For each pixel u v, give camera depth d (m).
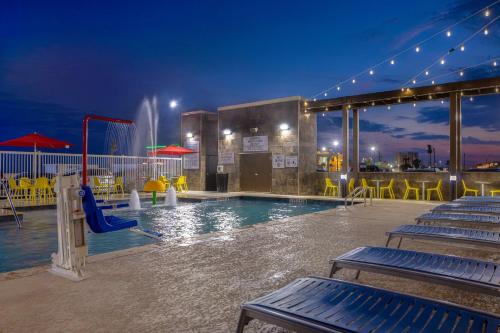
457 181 11.36
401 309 1.71
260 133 16.06
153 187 12.34
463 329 1.50
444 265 2.53
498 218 4.75
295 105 14.94
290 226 6.14
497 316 1.60
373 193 13.41
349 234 5.39
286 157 15.18
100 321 2.30
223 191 16.33
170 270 3.46
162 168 18.09
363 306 1.74
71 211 3.22
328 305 1.76
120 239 6.36
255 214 10.14
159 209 11.16
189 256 4.02
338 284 2.06
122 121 4.12
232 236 5.21
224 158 17.38
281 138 15.35
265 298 1.87
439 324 1.55
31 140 12.02
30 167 13.35
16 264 4.86
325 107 14.38
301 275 3.32
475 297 2.78
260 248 4.43
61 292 2.84
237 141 16.88
